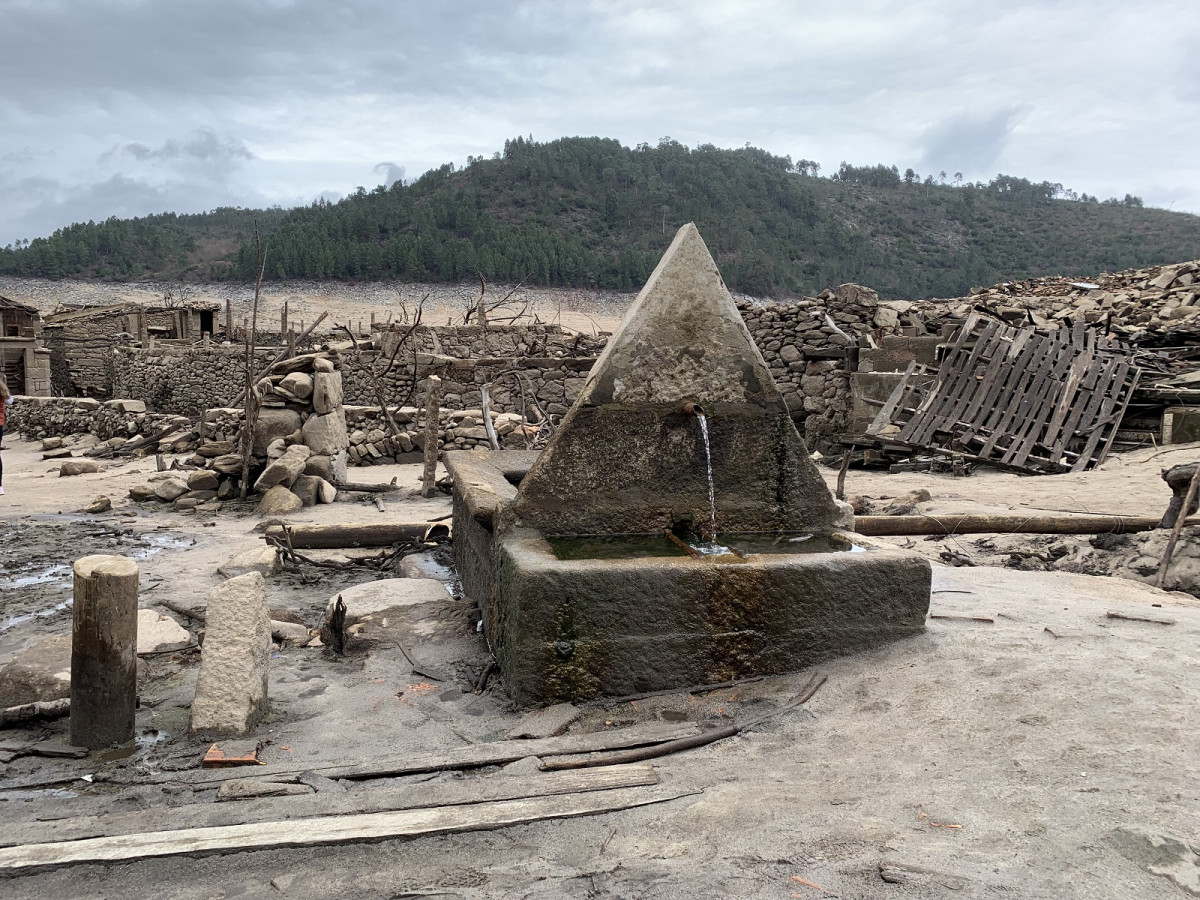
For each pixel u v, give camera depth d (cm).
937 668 386
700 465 473
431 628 505
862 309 1653
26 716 382
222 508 1043
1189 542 621
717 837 262
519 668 381
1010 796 271
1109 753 290
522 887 243
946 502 991
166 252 10450
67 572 710
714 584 394
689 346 469
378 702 410
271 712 400
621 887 238
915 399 1447
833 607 410
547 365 2000
